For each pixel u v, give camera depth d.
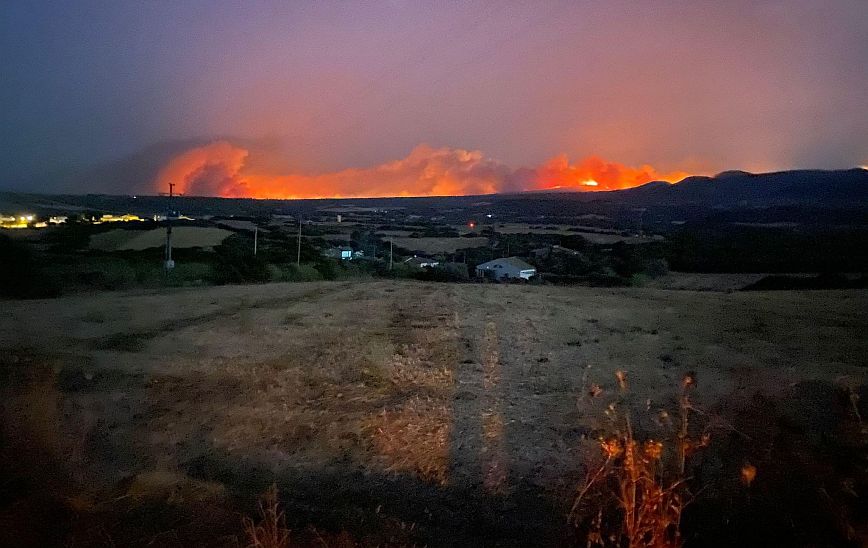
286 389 7.73
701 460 5.11
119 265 23.64
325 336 11.13
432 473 5.42
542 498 4.96
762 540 4.01
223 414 6.82
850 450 4.08
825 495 3.87
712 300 16.42
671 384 7.88
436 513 4.80
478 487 5.18
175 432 6.30
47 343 10.20
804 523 3.99
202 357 9.38
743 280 27.89
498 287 21.34
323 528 4.56
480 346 10.30
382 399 7.37
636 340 10.77
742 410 5.71
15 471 5.00
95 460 5.56
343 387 7.83
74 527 4.40
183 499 4.90
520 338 10.99
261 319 13.03
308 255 37.53
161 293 18.45
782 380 7.83
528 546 4.34
